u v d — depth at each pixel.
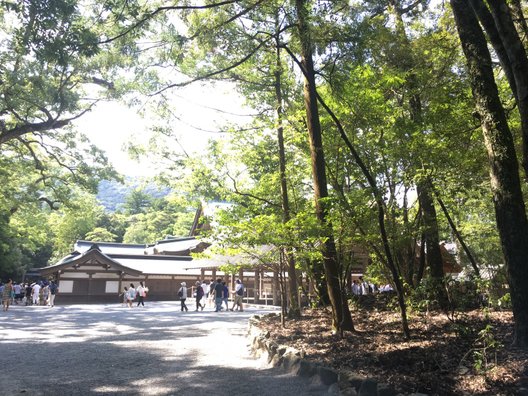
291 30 9.47
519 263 6.06
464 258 15.16
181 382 6.39
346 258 9.31
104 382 6.43
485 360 5.49
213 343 10.51
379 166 8.30
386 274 10.62
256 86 15.63
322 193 9.12
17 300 33.12
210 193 15.34
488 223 16.39
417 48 9.66
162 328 14.06
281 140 13.16
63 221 52.47
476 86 6.84
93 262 32.94
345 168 9.69
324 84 10.84
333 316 8.95
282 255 10.82
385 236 7.71
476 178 9.09
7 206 34.44
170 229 63.94
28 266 47.34
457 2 7.23
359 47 8.58
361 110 8.02
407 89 9.37
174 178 18.81
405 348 6.93
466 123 8.28
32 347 9.99
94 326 14.88
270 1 10.07
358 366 6.22
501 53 6.41
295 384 6.13
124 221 71.12
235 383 6.29
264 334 9.28
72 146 29.95
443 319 8.99
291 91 14.84
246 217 12.43
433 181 9.04
